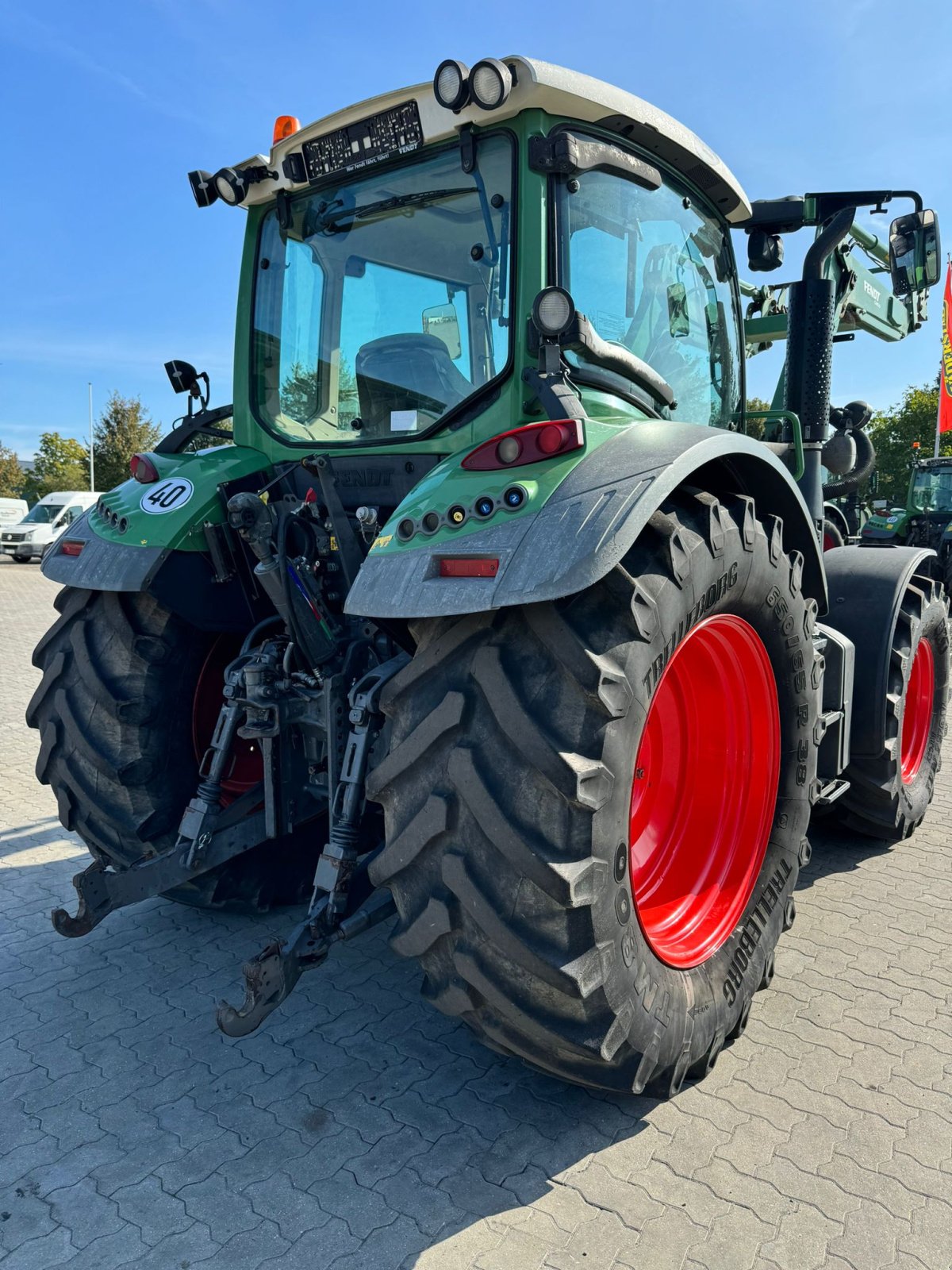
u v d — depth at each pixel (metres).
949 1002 2.68
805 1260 1.73
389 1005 2.65
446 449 2.43
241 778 3.07
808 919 3.25
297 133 2.59
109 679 2.68
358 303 2.65
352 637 2.52
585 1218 1.83
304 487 2.80
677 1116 2.15
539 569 1.68
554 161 2.10
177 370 3.06
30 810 4.45
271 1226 1.81
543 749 1.67
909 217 3.77
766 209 3.55
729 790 2.57
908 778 4.07
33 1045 2.43
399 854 1.82
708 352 3.10
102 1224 1.82
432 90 2.30
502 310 2.30
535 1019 1.76
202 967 2.86
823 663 3.03
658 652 1.84
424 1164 1.99
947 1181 1.94
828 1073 2.32
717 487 2.37
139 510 2.67
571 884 1.65
